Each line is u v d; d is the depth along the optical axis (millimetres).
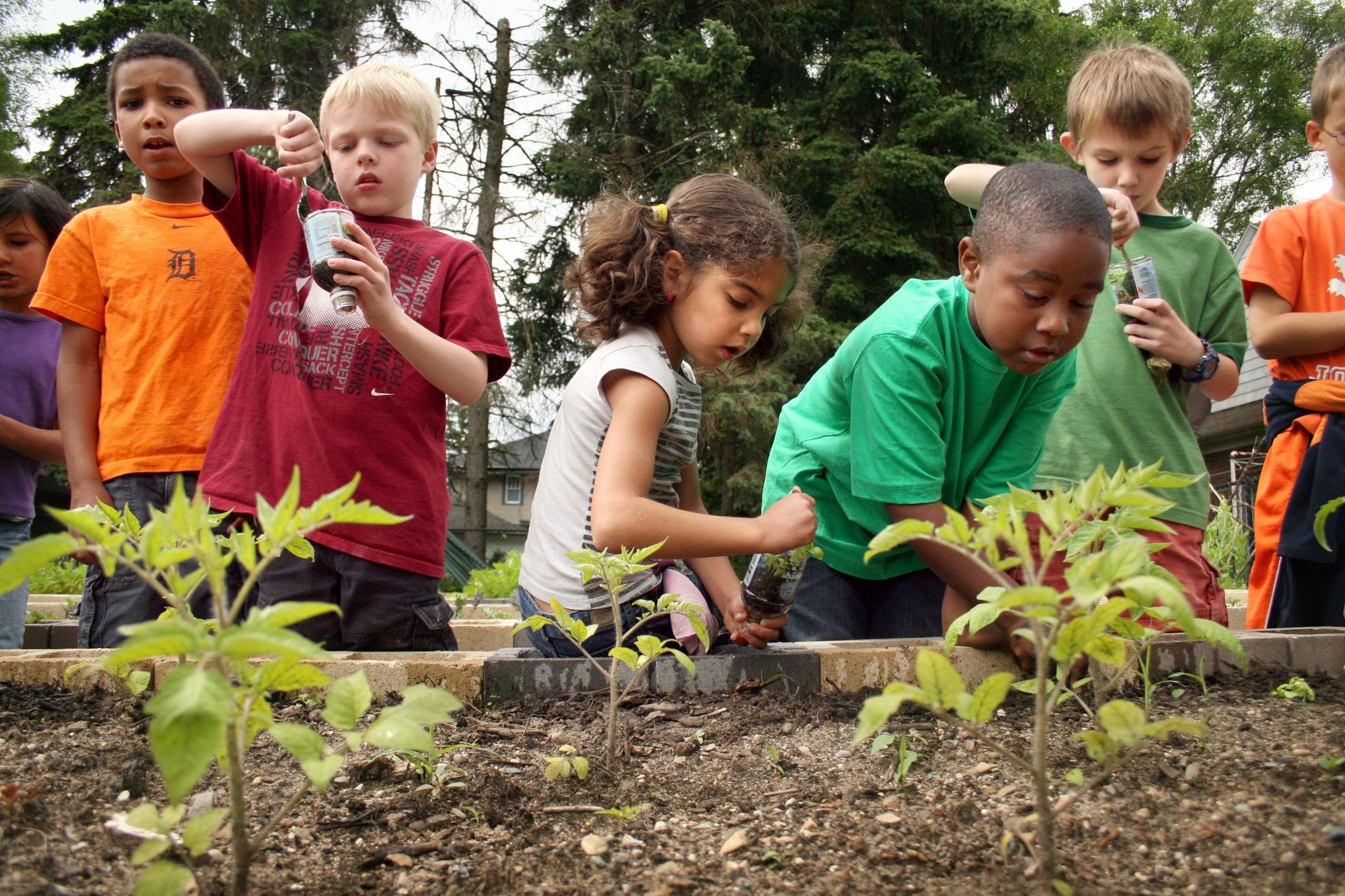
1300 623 3123
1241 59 32594
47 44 21109
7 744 1680
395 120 2840
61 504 18828
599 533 2141
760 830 1427
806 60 19828
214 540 1043
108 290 3064
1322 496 3014
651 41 18578
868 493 2529
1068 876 1217
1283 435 3205
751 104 18797
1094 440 3113
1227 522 7305
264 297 2748
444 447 2832
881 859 1309
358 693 1074
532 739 1860
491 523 35312
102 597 2865
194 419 2936
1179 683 2160
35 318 3559
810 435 3037
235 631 825
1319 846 1226
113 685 2021
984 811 1451
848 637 3193
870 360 2537
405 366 2688
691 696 2135
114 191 18547
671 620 2377
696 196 2459
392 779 1607
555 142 18312
